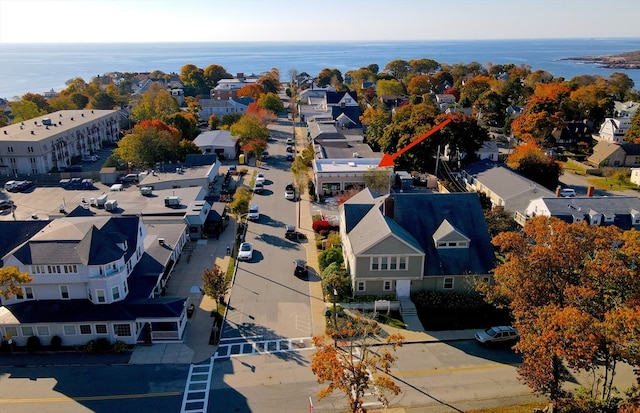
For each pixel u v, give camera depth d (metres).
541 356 31.12
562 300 33.81
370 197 59.91
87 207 69.25
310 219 73.69
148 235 58.81
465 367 40.34
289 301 50.22
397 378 38.84
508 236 37.88
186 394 37.03
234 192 86.12
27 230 50.12
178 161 97.81
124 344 42.34
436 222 52.19
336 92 161.62
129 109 152.25
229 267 57.56
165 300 44.72
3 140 95.25
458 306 48.59
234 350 42.50
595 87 148.88
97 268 42.78
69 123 114.25
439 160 94.00
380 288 50.03
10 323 41.50
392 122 116.50
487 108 148.38
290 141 125.19
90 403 35.97
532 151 89.25
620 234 35.59
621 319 27.27
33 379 38.66
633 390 31.17
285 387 37.97
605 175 98.69
